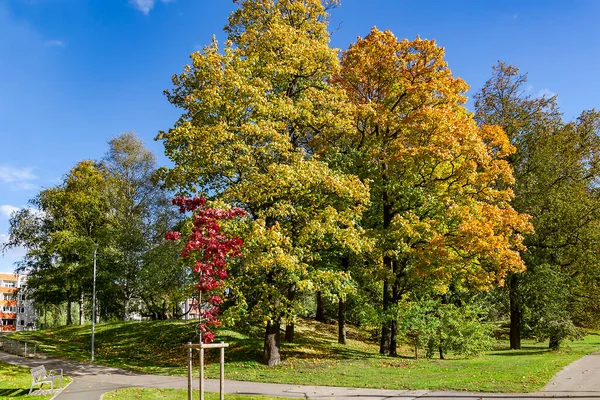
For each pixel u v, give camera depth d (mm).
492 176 22000
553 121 30156
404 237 21562
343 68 24719
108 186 42156
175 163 20875
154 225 39844
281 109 19719
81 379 18078
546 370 15492
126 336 29906
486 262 22156
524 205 27672
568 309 28844
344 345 28031
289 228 19938
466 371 16281
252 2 23562
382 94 25219
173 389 15156
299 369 18797
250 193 18109
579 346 29891
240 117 20281
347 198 19703
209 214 10500
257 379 16703
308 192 19797
